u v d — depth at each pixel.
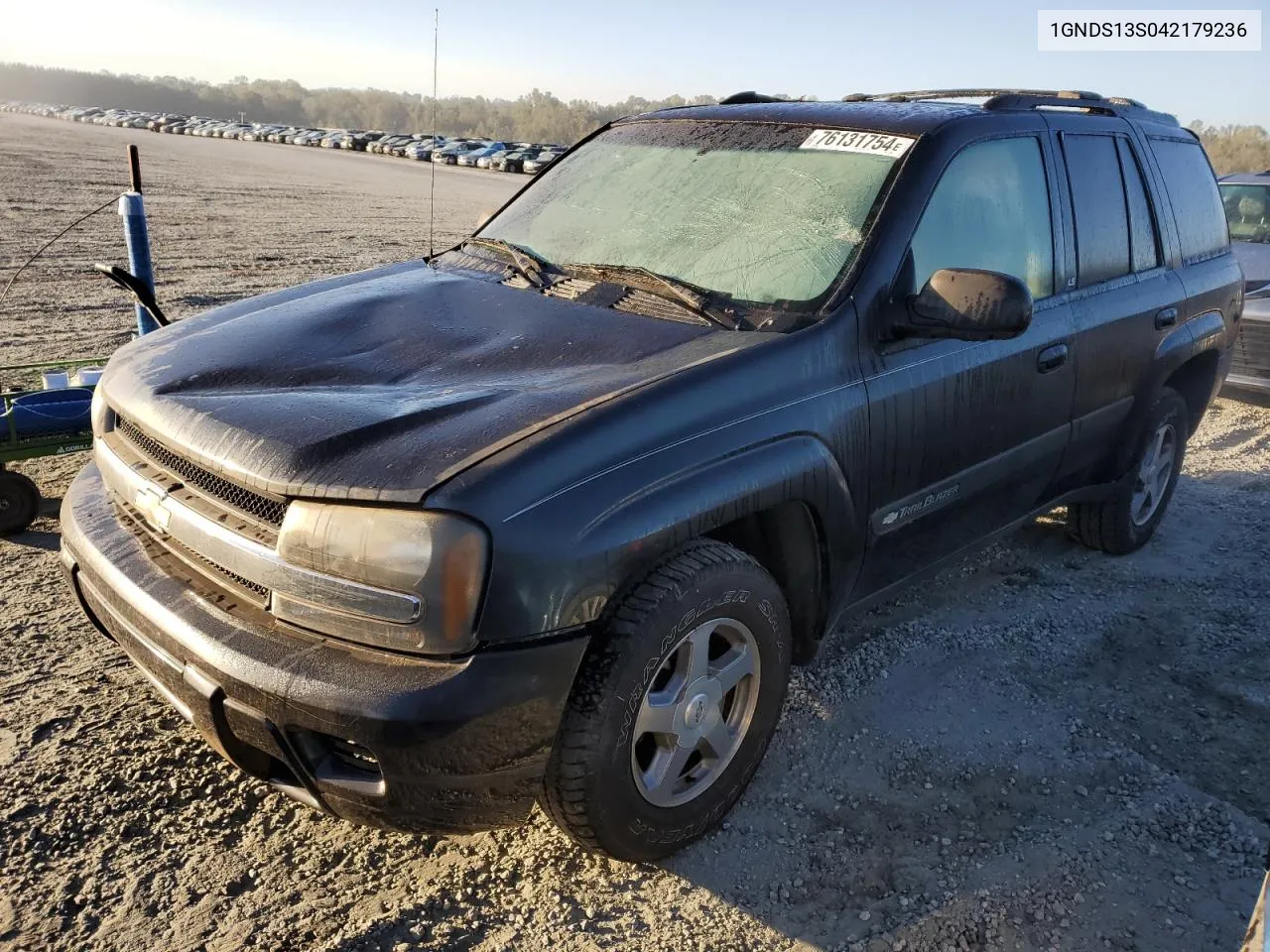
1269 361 7.23
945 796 2.90
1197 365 4.84
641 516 2.19
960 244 3.12
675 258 3.06
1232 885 2.58
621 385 2.38
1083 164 3.76
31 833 2.55
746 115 3.52
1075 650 3.80
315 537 2.04
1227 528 5.14
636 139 3.69
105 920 2.31
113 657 3.43
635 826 2.39
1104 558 4.69
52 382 4.75
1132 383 4.10
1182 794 2.94
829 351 2.69
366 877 2.49
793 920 2.42
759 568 2.55
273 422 2.24
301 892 2.43
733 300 2.84
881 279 2.82
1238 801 2.93
